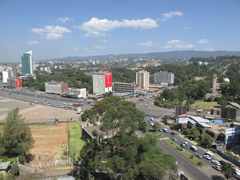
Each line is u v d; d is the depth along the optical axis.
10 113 115.25
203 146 131.50
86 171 87.12
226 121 174.25
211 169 102.00
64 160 109.19
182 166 104.25
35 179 90.12
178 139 144.12
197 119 167.12
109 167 75.19
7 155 111.81
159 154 83.81
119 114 80.00
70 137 149.00
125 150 73.81
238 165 105.50
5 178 89.00
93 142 83.81
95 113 84.81
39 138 147.75
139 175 79.44
